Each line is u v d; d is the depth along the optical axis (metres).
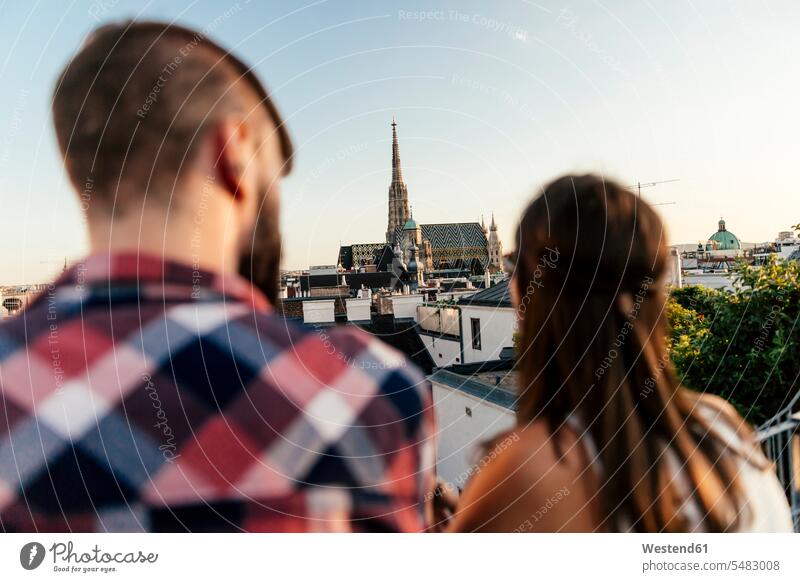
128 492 0.99
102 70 1.07
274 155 1.23
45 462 0.97
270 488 1.01
